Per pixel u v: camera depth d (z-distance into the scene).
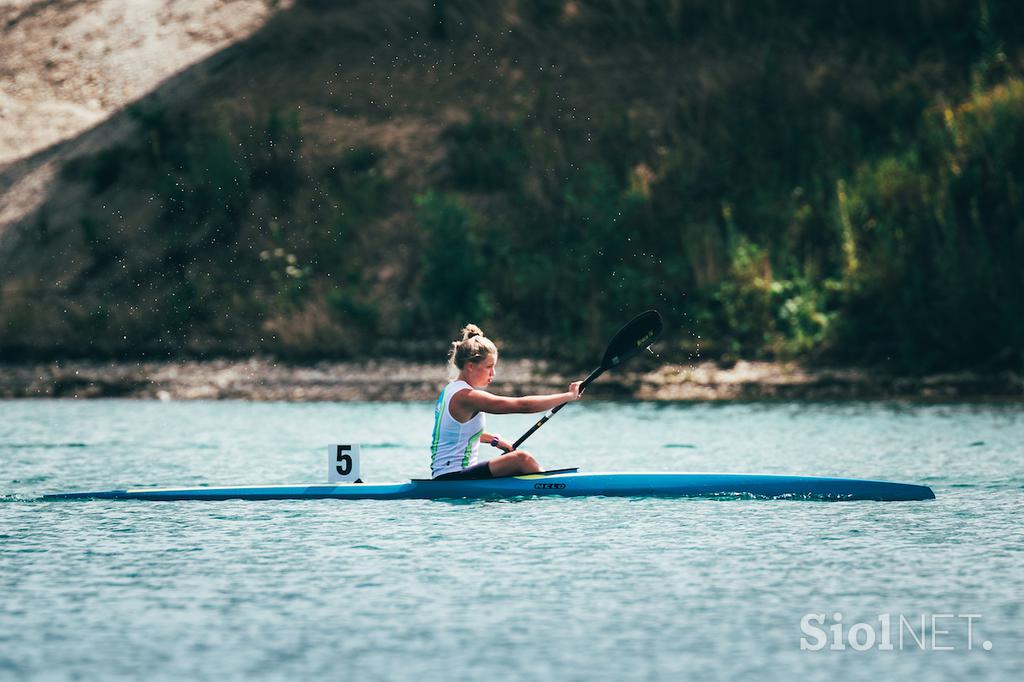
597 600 22.89
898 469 40.56
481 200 91.56
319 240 90.62
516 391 74.25
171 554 27.14
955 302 74.19
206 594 23.50
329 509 32.94
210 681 18.34
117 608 22.50
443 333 81.94
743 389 73.25
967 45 93.38
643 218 84.31
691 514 31.81
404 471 41.62
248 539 28.78
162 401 76.25
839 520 30.95
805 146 86.81
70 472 41.56
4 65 119.81
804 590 23.59
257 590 23.77
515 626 21.17
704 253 81.19
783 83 90.75
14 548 27.89
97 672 18.78
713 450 46.94
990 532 29.30
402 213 91.88
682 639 20.41
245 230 92.75
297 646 20.06
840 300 77.88
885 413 61.81
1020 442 48.50
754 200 84.25
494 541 28.30
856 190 81.06
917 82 90.00
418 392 75.69
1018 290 74.19
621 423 58.88
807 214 82.25
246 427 58.62
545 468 41.66
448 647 19.97
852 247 78.81
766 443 49.25
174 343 85.25
